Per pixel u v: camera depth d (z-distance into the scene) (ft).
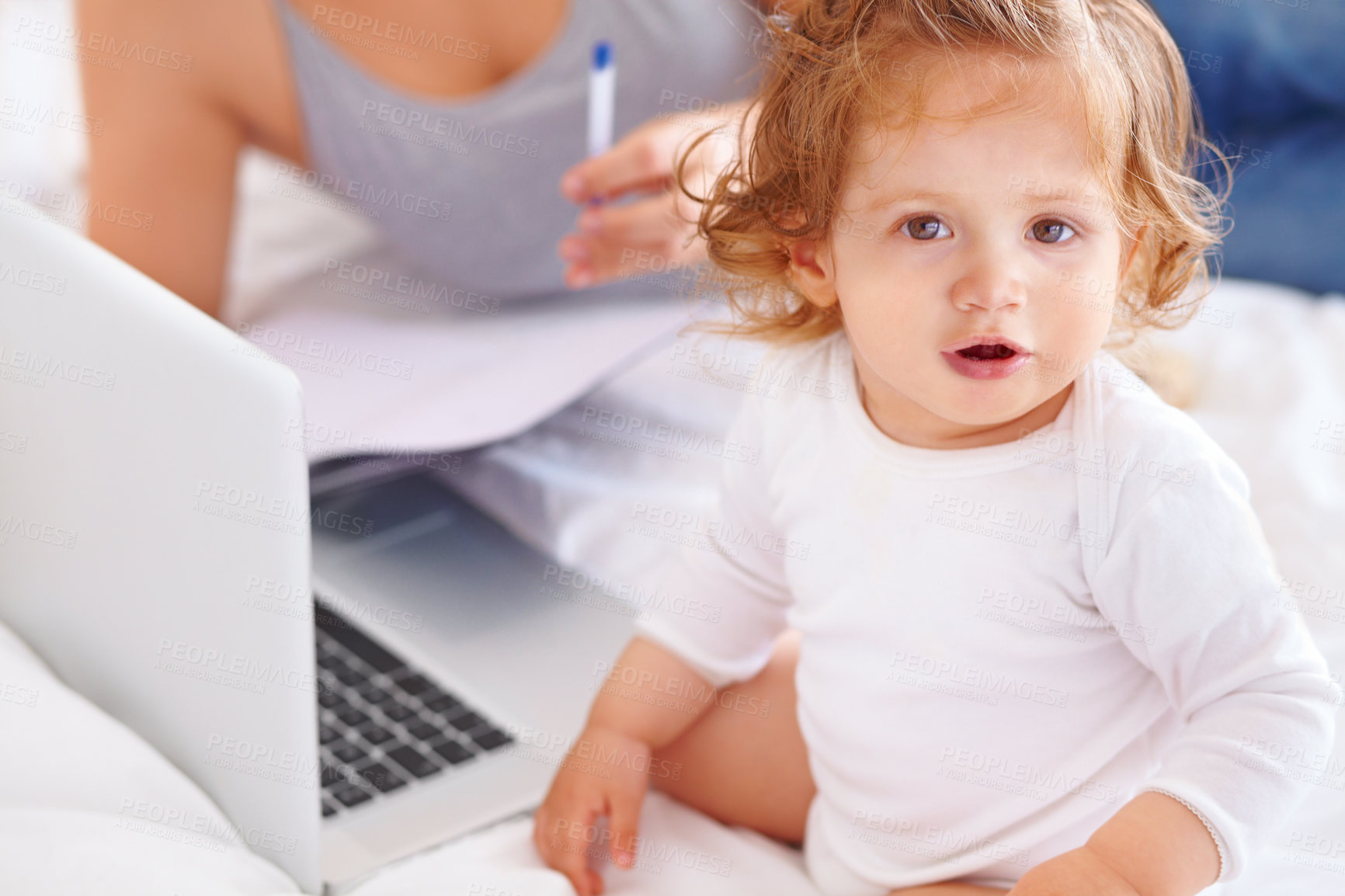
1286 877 2.68
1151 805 2.13
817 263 2.44
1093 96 2.10
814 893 2.70
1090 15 2.22
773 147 2.48
